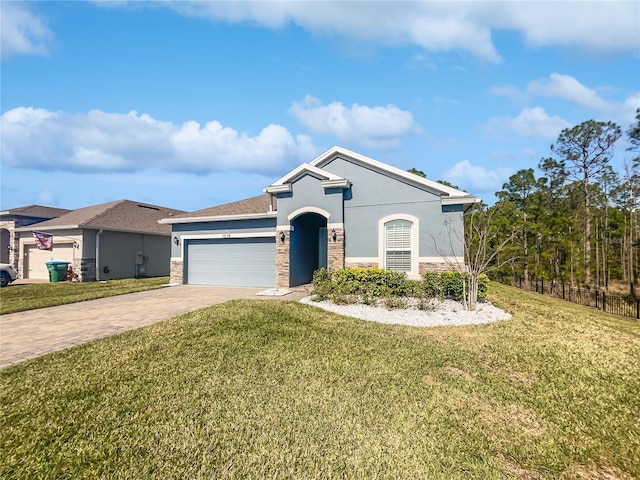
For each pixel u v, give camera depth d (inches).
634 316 688.4
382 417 196.4
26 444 166.7
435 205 582.2
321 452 164.1
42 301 536.4
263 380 236.5
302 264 721.6
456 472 156.1
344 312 455.2
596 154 1270.9
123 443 167.5
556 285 1035.9
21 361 273.4
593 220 1273.4
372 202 618.8
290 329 351.6
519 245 1174.3
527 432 192.9
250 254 753.0
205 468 151.5
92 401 205.3
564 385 255.1
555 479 157.8
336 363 270.7
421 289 508.7
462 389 235.9
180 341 309.0
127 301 546.9
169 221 794.8
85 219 954.1
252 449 164.7
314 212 634.2
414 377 250.8
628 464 171.6
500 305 542.6
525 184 1583.4
